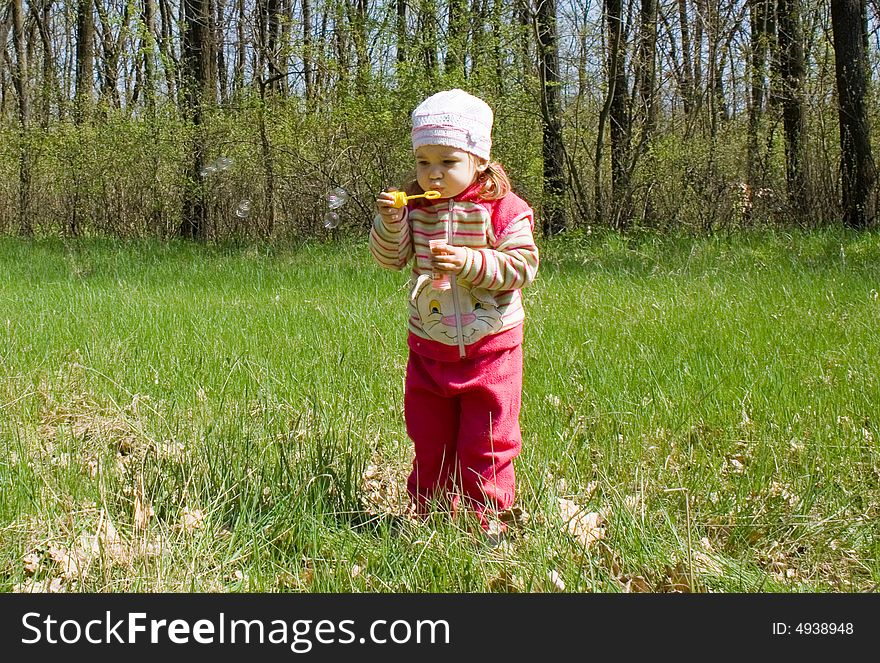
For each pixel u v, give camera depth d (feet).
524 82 49.98
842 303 25.38
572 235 48.96
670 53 51.93
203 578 9.84
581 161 55.31
